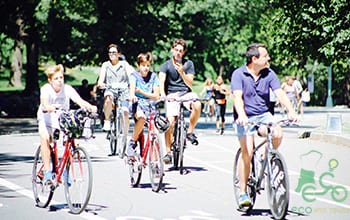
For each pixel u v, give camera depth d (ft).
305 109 386.52
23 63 584.40
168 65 98.17
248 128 69.67
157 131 85.87
